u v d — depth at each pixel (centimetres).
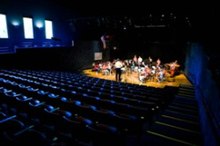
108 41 2306
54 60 1728
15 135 320
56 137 396
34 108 491
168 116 659
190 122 606
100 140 374
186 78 1795
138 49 2519
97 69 1986
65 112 484
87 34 2053
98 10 1798
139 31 1966
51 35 1958
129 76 1847
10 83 786
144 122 562
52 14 1941
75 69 2002
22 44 1692
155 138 486
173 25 1600
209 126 450
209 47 865
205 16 1051
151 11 1516
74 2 1830
